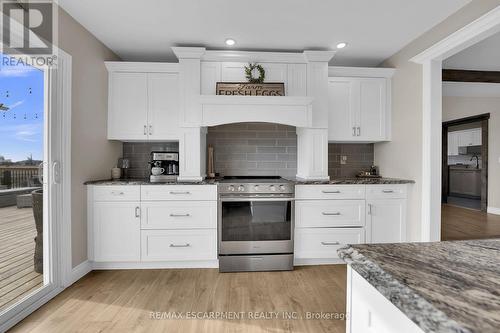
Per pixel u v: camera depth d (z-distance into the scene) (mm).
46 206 2182
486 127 5367
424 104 2686
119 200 2650
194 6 2256
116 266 2717
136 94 3033
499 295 487
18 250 1989
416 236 2797
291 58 2998
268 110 2855
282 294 2219
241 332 1729
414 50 2840
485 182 5344
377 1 2189
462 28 2168
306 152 3055
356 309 725
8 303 1916
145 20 2467
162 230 2684
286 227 2727
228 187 2666
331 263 2875
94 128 2758
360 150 3615
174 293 2225
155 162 3045
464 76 3814
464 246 785
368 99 3229
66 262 2316
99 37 2771
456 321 406
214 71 2959
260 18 2443
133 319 1861
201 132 3023
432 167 2627
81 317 1882
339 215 2822
